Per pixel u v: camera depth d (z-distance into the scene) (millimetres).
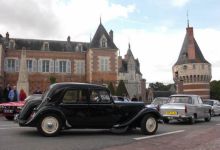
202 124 18250
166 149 9125
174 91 83062
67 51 56594
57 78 55625
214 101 29297
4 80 52469
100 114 12000
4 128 13523
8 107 18281
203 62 69750
